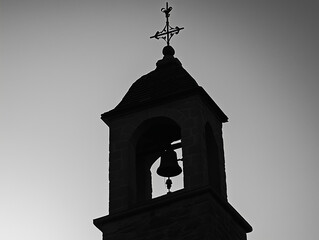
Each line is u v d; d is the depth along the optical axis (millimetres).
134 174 41688
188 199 39469
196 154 40531
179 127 42156
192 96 42188
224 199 40719
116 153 41969
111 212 40344
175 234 38812
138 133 42500
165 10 47062
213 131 42906
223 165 42781
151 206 39781
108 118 43062
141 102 42656
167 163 42312
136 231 39500
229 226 40406
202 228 38469
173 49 46594
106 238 39750
